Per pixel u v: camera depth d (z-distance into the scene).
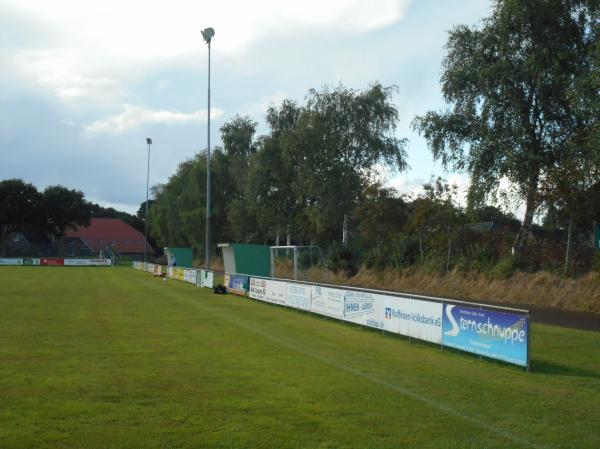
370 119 43.97
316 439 6.25
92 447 5.88
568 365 10.95
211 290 30.95
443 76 27.89
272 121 50.53
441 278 27.05
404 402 7.95
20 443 5.95
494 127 26.55
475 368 10.55
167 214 75.44
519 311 10.46
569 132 25.44
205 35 38.19
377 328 15.09
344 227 44.28
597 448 6.18
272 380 9.12
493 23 26.39
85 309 19.72
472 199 27.00
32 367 9.81
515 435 6.57
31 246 102.25
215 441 6.10
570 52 24.45
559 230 25.84
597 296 18.92
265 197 51.16
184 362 10.49
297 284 20.45
